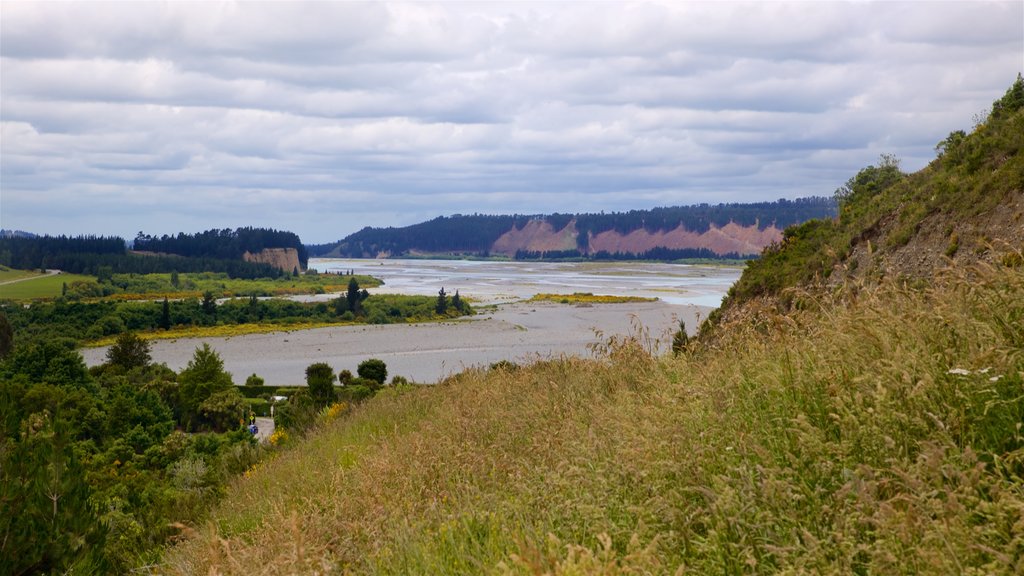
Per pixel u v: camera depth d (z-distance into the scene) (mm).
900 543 3002
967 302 4582
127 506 22031
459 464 6586
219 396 60375
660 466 4352
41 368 68312
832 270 21688
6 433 10938
